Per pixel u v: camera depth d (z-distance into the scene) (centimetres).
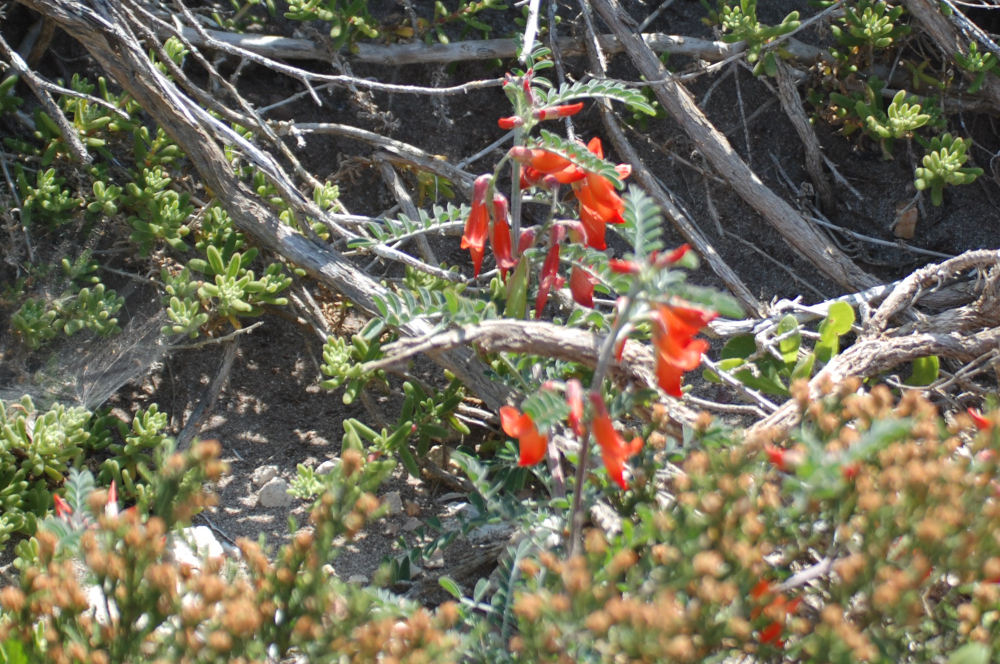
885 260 591
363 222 501
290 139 581
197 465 283
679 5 658
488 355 412
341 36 569
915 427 293
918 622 261
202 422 466
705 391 497
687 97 579
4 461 407
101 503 271
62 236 507
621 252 589
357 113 587
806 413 309
